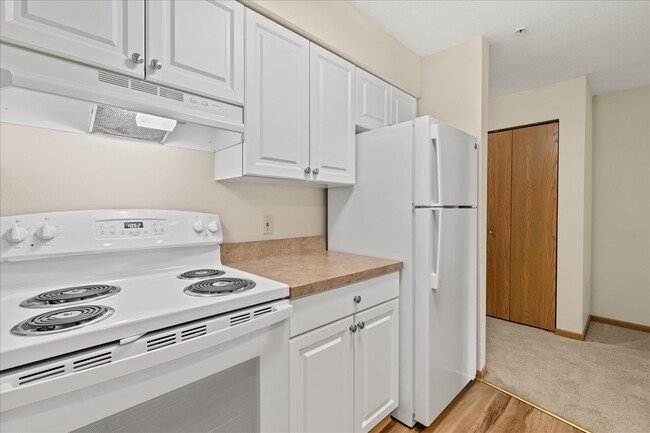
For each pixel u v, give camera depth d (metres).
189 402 0.88
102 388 0.72
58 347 0.66
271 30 1.46
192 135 1.49
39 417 0.64
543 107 3.12
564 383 2.16
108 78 1.00
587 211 3.15
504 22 2.05
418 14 1.97
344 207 2.04
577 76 2.92
